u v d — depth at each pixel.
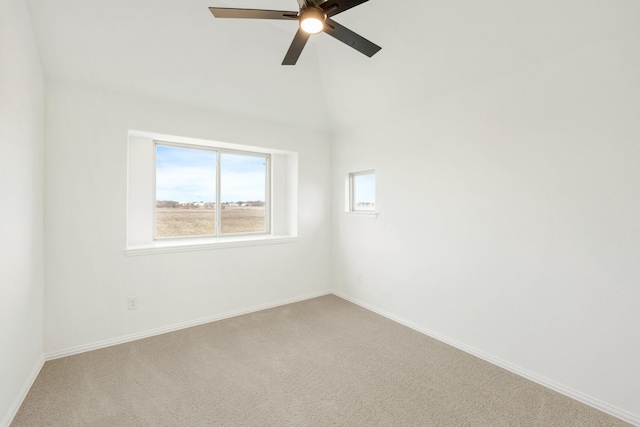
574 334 1.98
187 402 1.90
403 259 3.18
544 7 1.83
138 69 2.56
